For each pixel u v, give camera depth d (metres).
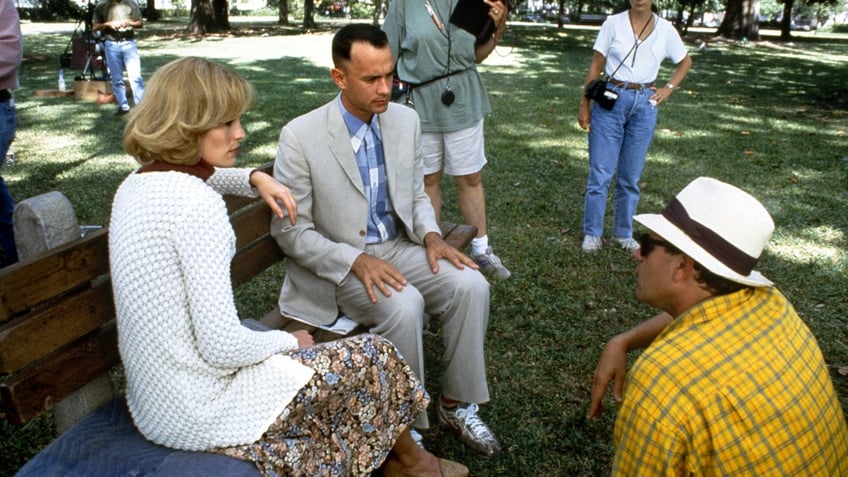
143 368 1.78
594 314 3.89
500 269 4.29
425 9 3.84
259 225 2.66
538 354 3.46
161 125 1.78
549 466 2.68
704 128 8.95
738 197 1.56
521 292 4.13
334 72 2.64
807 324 3.76
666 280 1.65
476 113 4.03
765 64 18.31
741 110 10.53
